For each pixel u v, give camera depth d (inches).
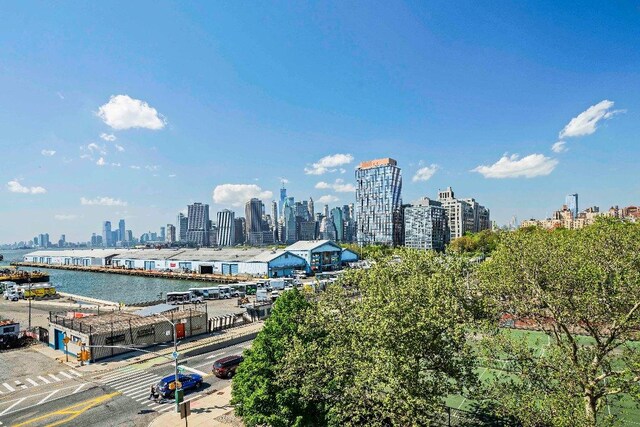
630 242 1093.8
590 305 1007.6
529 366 1014.4
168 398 1455.5
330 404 1008.9
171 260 7239.2
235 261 6210.6
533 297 1209.4
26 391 1553.9
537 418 908.0
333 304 1155.9
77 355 1945.1
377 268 1137.4
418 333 906.1
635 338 956.0
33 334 2450.8
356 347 975.0
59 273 7746.1
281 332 1147.3
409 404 848.9
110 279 6653.5
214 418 1274.6
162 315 2324.1
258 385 1035.9
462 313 1088.2
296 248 6501.0
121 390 1550.2
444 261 1245.7
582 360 999.0
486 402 1052.5
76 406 1400.1
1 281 5826.8
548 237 1373.0
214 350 2126.0
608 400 1239.5
